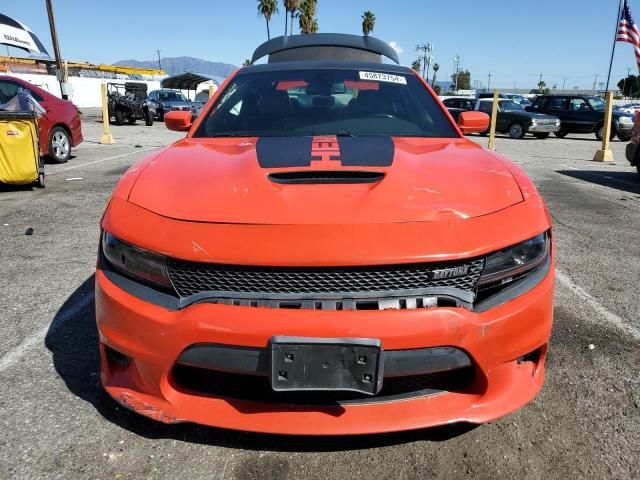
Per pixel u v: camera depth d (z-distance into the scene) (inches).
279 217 69.4
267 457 77.0
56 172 335.9
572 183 327.6
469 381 73.3
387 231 67.8
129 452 77.6
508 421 85.7
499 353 70.6
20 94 281.6
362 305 67.1
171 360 69.2
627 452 78.4
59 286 142.8
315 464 75.7
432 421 70.1
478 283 70.1
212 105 121.5
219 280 68.4
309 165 81.8
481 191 77.4
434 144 100.3
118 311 72.1
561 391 94.3
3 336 113.7
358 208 70.5
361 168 80.7
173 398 72.4
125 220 75.0
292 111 117.0
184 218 71.7
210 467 74.9
